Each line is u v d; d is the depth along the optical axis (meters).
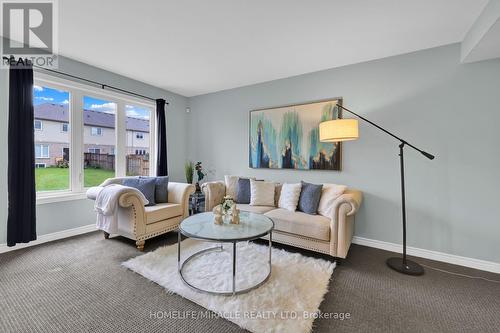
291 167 3.39
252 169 3.83
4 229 2.46
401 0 1.78
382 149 2.77
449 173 2.43
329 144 3.09
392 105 2.71
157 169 4.01
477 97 2.30
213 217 2.36
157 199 3.19
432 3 1.81
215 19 2.06
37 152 2.79
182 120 4.54
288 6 1.87
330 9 1.90
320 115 3.15
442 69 2.46
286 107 3.43
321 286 1.88
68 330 1.41
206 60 2.92
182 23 2.13
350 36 2.32
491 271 2.25
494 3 1.67
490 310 1.65
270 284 1.88
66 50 2.69
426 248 2.55
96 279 1.97
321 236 2.32
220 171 4.22
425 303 1.72
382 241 2.78
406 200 2.65
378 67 2.80
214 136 4.29
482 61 2.28
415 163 2.60
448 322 1.52
